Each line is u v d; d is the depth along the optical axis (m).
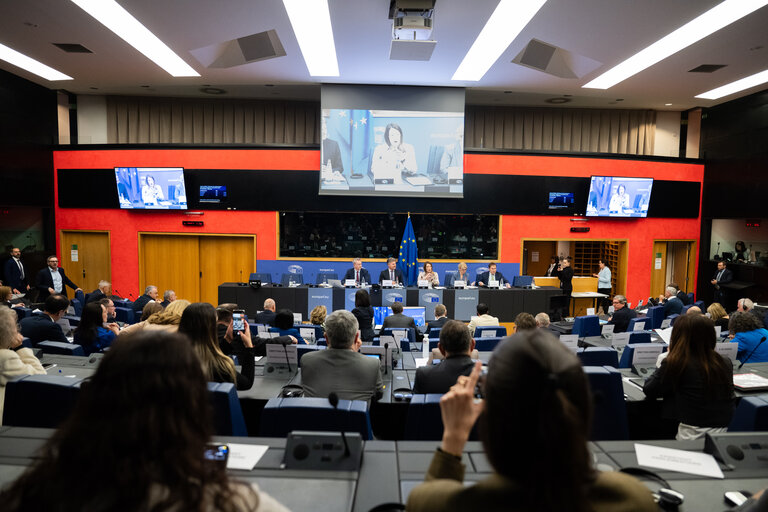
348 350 3.19
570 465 0.73
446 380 3.01
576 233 12.70
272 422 2.13
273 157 12.05
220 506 0.72
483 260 12.70
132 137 13.93
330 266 12.52
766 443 1.75
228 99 14.13
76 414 0.77
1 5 7.57
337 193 11.92
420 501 0.85
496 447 0.77
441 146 11.91
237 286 10.47
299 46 9.18
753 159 12.04
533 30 8.27
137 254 12.45
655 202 12.99
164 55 10.03
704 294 13.50
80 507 0.69
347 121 11.78
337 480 1.58
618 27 7.91
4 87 11.05
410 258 11.70
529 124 14.70
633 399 3.27
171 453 0.73
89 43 9.21
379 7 7.44
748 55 9.09
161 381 0.76
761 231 13.30
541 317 5.89
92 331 4.92
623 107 14.22
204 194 12.14
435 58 9.71
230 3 7.40
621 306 7.86
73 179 12.36
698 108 14.09
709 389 2.80
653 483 1.58
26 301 9.50
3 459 1.62
